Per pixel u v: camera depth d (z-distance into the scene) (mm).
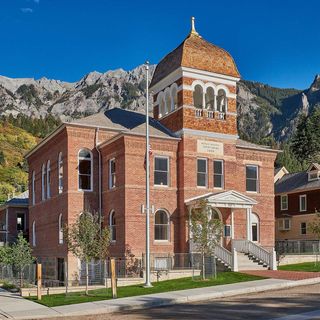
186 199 36031
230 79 38812
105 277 28547
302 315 16219
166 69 39219
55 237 39594
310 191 60344
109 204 36750
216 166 37812
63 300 23453
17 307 21922
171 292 23875
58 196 39156
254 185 40188
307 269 32594
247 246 35562
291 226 62531
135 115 43406
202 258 29844
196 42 38781
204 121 37562
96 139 38250
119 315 18781
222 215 37000
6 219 55656
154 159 36188
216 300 21453
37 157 45781
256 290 23750
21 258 33562
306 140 138250
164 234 35812
